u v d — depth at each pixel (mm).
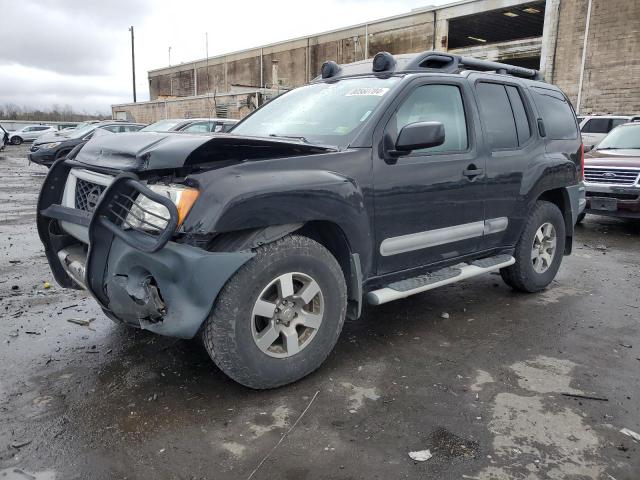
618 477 2359
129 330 3912
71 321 4074
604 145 9484
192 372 3260
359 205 3213
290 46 42656
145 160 2695
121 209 2816
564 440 2627
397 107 3570
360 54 36750
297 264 2992
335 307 3209
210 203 2629
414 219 3639
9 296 4664
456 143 3992
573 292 5121
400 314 4398
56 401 2902
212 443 2555
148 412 2812
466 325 4176
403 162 3531
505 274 4922
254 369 2916
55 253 3506
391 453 2502
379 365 3428
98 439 2566
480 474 2361
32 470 2338
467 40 34406
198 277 2646
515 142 4535
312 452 2500
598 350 3732
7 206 10117
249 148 2924
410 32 32562
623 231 8562
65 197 3373
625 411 2912
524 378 3283
